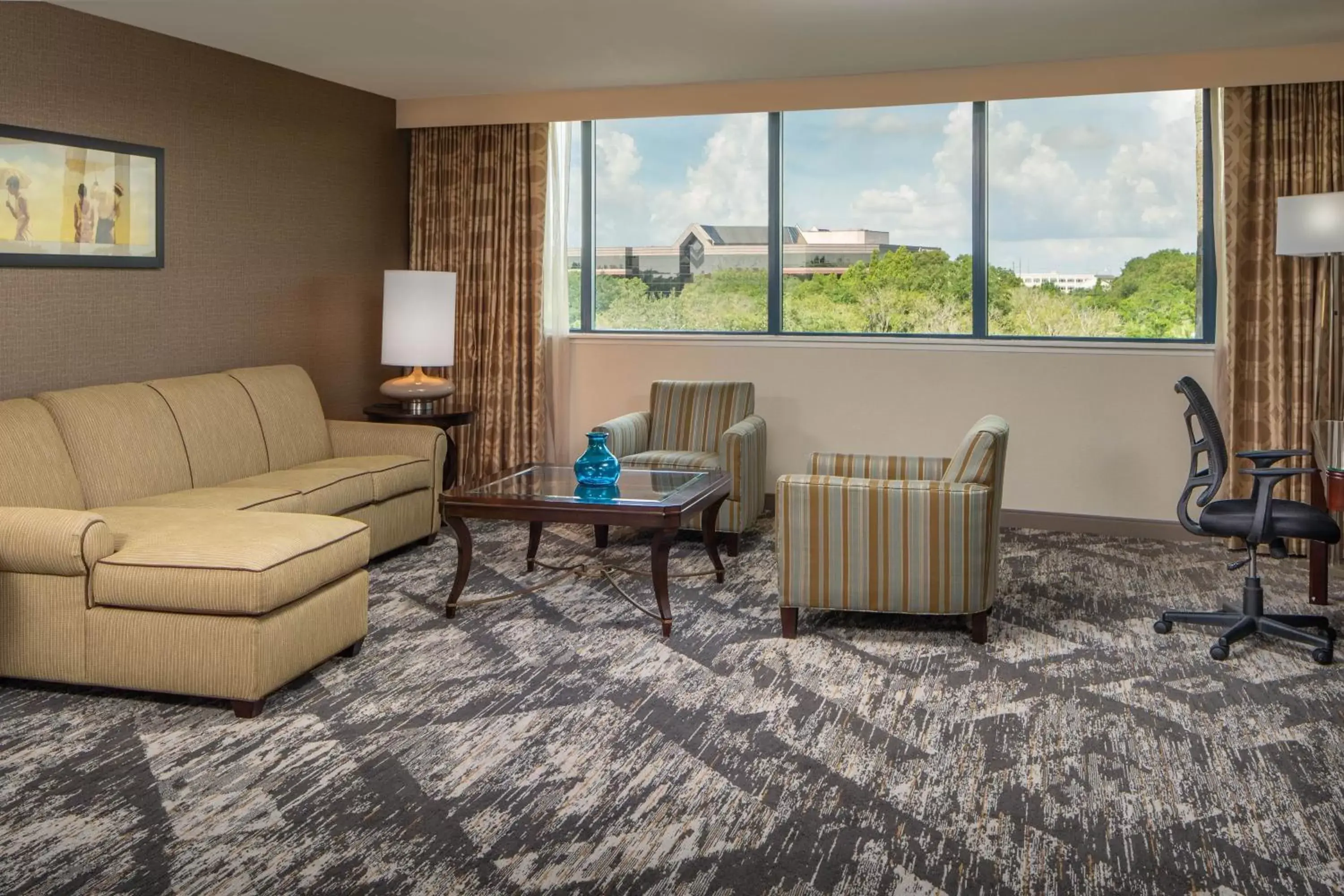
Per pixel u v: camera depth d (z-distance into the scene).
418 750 3.00
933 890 2.29
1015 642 3.97
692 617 4.28
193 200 5.12
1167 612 4.05
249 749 3.00
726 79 5.86
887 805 2.68
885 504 3.88
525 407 6.61
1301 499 5.26
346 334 6.29
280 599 3.24
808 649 3.89
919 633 4.08
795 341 6.25
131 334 4.83
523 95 6.30
